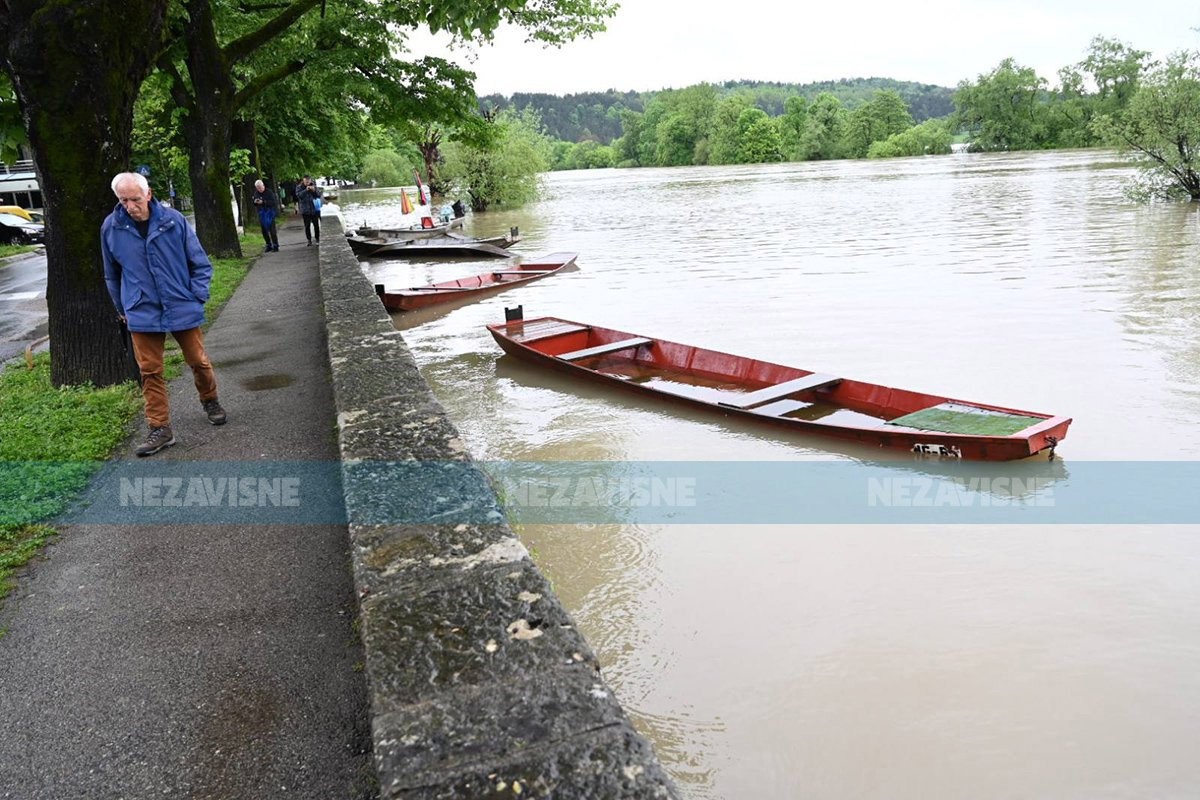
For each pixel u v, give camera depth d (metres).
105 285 8.26
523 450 8.30
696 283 17.98
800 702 4.41
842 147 118.94
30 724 3.41
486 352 12.84
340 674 3.61
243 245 24.89
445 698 2.63
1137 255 18.39
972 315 13.23
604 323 14.36
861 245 22.73
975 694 4.41
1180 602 5.18
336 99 25.19
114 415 7.29
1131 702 4.31
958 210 31.44
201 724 3.35
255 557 4.70
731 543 6.16
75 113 7.82
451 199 52.31
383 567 3.45
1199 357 10.14
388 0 20.06
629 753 2.36
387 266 24.98
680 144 135.50
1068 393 9.15
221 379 8.68
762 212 35.81
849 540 6.14
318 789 2.96
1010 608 5.19
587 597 5.47
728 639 4.97
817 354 11.44
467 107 22.88
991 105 103.19
